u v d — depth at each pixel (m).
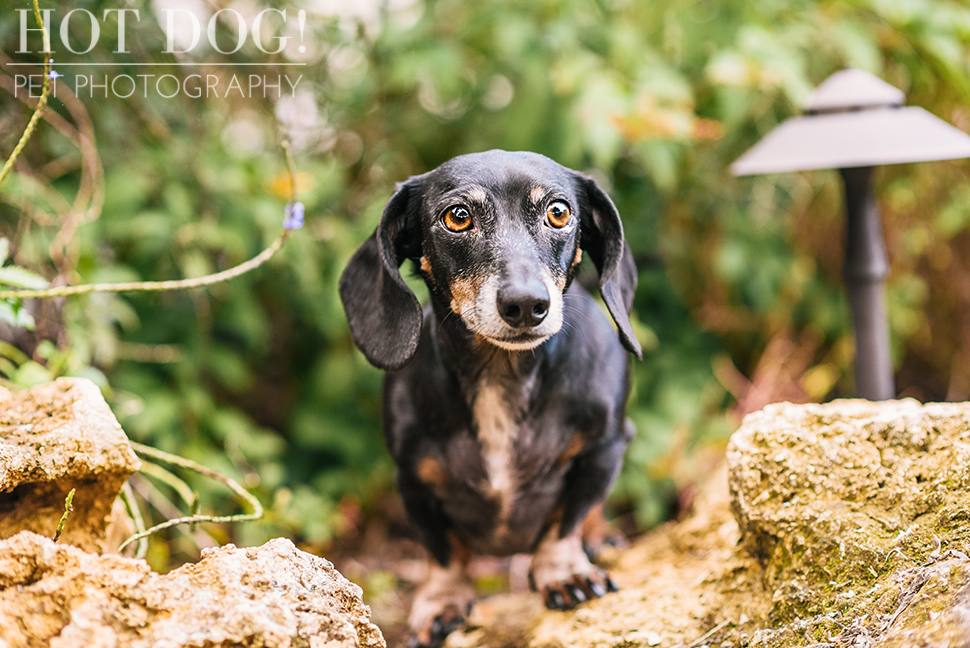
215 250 3.47
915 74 3.67
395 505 3.88
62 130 2.80
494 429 2.16
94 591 1.25
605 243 2.14
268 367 3.89
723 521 2.40
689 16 3.54
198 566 1.38
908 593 1.48
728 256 3.72
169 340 3.30
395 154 3.84
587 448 2.20
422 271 2.13
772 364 4.11
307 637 1.31
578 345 2.16
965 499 1.61
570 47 3.39
